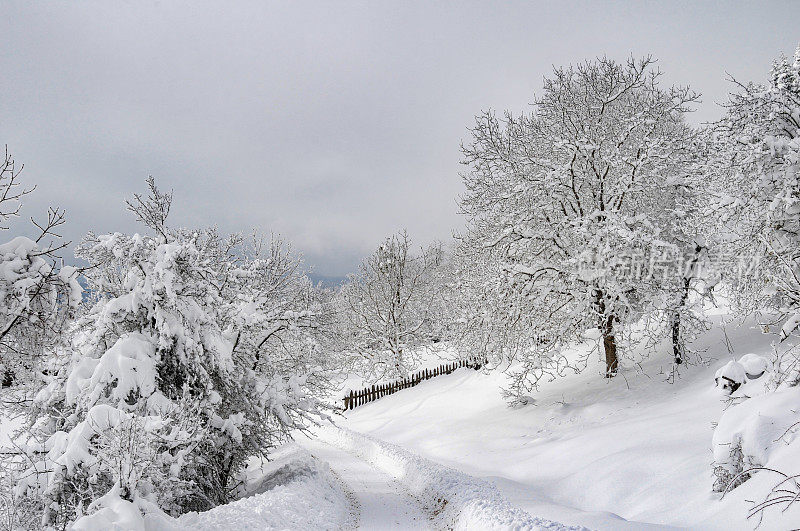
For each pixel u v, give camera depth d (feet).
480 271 72.02
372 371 122.21
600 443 45.91
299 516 29.35
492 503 30.48
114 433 24.91
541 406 65.46
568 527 24.25
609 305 59.21
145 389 33.86
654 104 64.95
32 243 32.53
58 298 34.12
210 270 39.29
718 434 31.78
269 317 46.32
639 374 62.75
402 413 90.63
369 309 129.08
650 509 32.07
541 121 69.97
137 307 36.65
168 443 27.30
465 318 70.03
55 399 35.14
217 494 39.37
